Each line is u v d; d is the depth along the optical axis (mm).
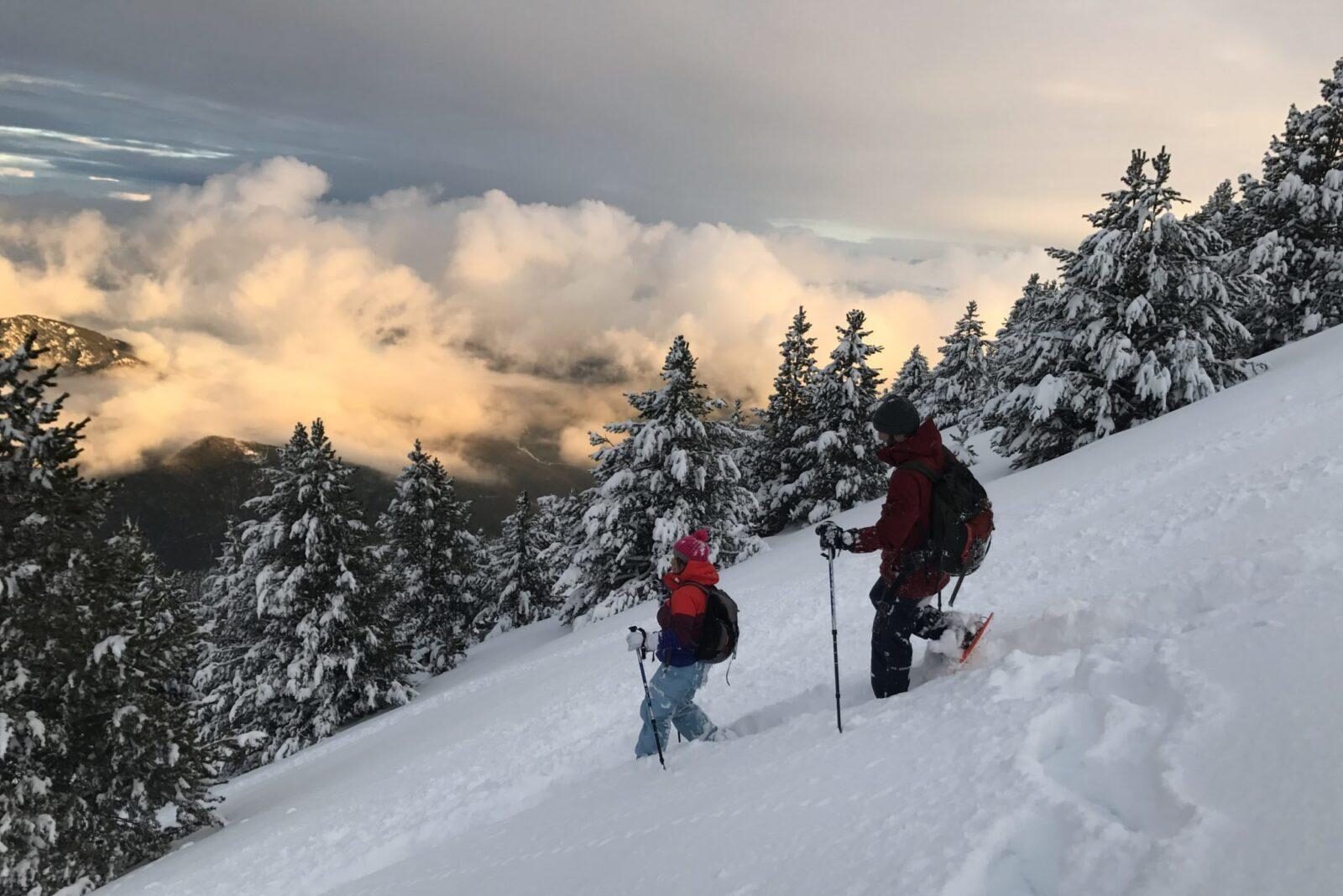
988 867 1997
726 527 26422
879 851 2234
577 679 11930
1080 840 1913
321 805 9477
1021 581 6898
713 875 2562
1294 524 4926
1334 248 25141
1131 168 20562
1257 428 10336
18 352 11008
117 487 11781
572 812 4441
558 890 3129
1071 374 21328
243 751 13695
